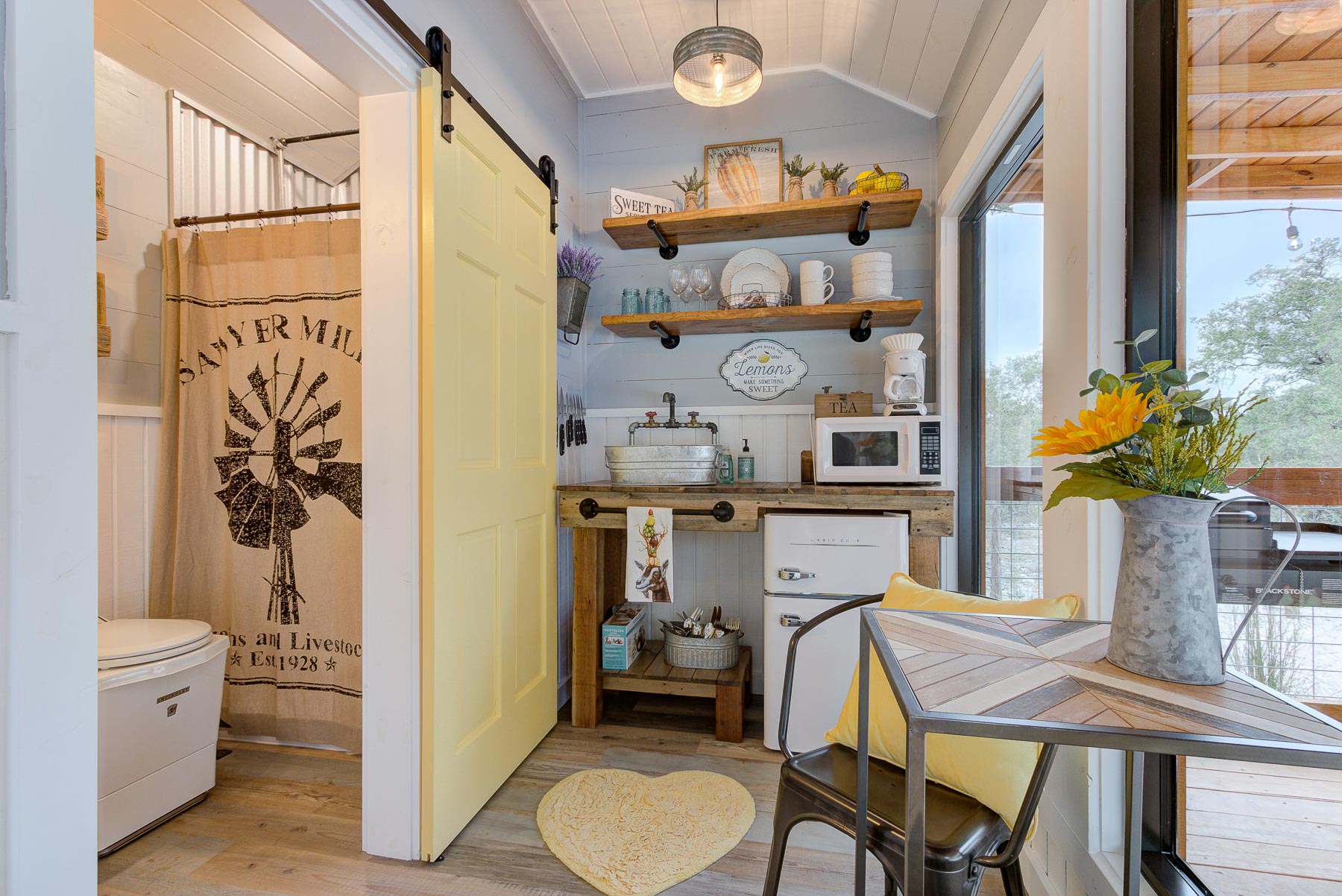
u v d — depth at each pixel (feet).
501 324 6.51
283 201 8.41
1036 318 5.29
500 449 6.48
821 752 4.16
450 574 5.41
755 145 9.24
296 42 4.46
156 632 6.02
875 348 8.98
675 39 8.33
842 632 6.79
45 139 2.48
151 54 6.59
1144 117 3.62
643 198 8.75
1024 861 4.86
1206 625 2.37
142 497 7.11
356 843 5.45
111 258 6.78
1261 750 1.85
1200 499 2.34
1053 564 4.36
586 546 7.85
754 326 8.85
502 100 7.01
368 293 5.24
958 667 2.53
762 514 7.34
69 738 2.55
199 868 5.09
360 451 6.95
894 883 3.89
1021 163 5.72
